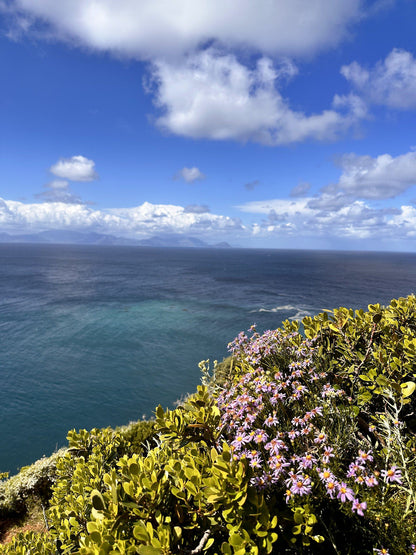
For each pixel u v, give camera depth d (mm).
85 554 1522
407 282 109000
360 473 1688
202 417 2148
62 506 3211
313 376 2480
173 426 2156
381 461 1934
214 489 1529
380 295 75688
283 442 1835
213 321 47000
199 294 73812
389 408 2369
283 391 2434
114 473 1883
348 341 2957
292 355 2945
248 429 2152
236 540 1390
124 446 4367
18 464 15992
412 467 1696
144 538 1509
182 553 1508
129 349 34406
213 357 32031
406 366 2412
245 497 1472
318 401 2195
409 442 1896
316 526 1648
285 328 3492
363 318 3213
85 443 4172
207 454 2160
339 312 3201
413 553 1412
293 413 2320
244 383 2557
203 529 1666
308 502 1575
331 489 1586
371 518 1548
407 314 3324
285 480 1676
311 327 3279
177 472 1856
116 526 1646
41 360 30984
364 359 2602
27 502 6480
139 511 1667
